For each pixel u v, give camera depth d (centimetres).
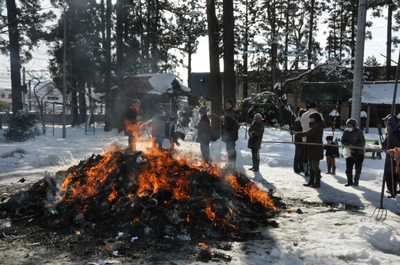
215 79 1628
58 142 1620
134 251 355
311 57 2936
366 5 1043
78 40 3058
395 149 517
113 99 2519
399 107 2895
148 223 418
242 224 454
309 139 713
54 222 438
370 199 613
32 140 1781
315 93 3108
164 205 443
